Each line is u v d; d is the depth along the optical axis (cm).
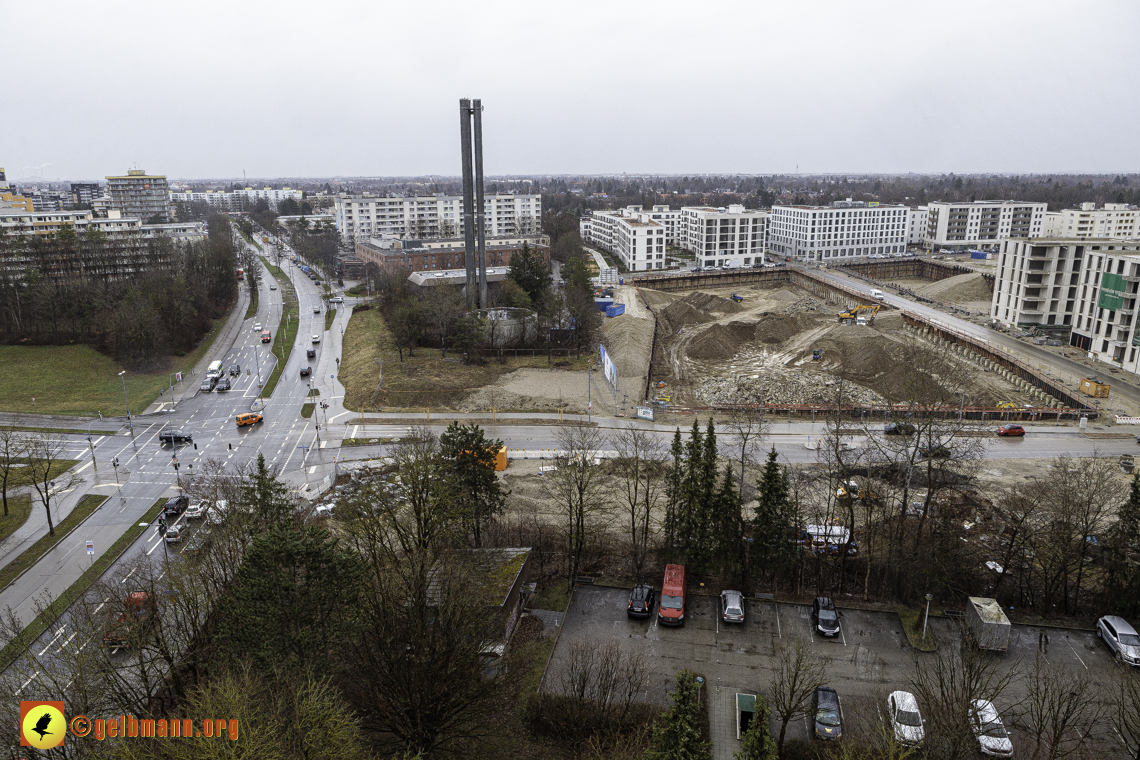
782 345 15700
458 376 12888
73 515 7881
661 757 3491
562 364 13725
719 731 4384
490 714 4269
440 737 3941
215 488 6544
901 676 4909
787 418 10819
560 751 4169
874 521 7112
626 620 5616
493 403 11519
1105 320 13762
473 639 4272
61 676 4166
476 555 5825
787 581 6200
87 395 12075
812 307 19338
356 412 11281
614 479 8550
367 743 3853
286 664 3659
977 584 5966
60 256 16988
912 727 4166
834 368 13625
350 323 17600
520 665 4934
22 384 12369
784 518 5897
